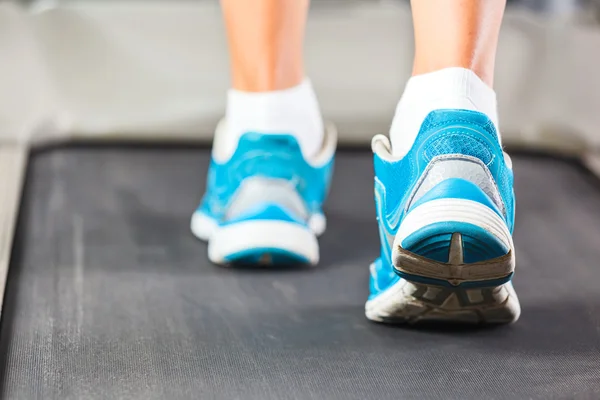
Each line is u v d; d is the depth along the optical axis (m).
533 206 1.74
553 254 1.46
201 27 2.67
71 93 2.25
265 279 1.31
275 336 1.10
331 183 1.82
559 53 2.57
